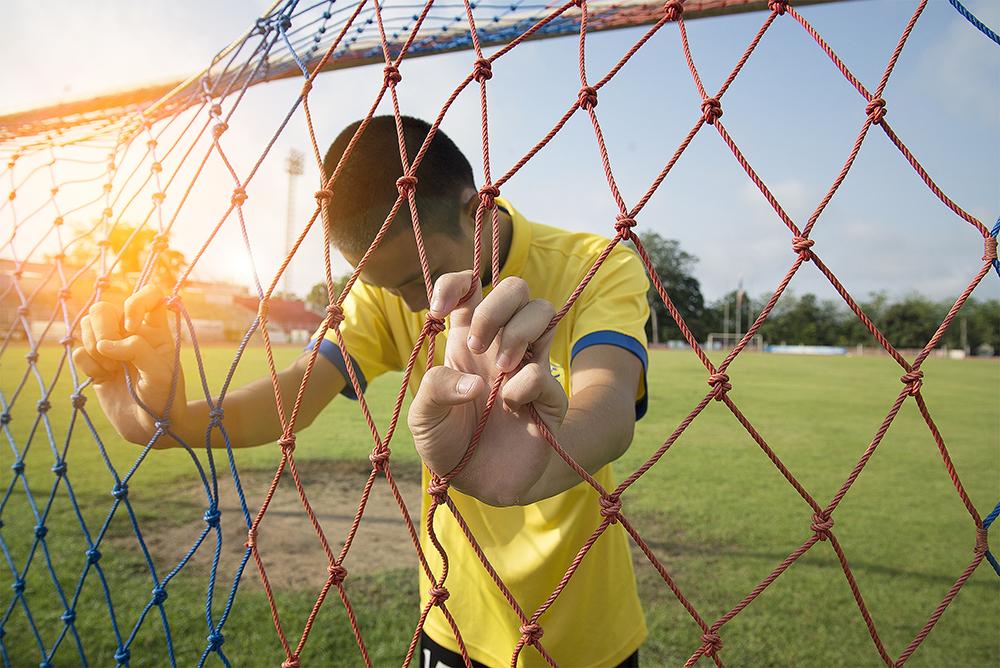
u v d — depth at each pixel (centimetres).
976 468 645
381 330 163
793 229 73
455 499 153
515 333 67
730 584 317
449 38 142
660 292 75
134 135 173
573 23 133
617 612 152
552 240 152
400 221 111
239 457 616
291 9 122
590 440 92
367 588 302
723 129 75
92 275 166
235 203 107
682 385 1532
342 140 120
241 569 101
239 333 3919
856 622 276
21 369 1414
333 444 689
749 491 516
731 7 121
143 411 115
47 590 292
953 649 254
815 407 1166
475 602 151
